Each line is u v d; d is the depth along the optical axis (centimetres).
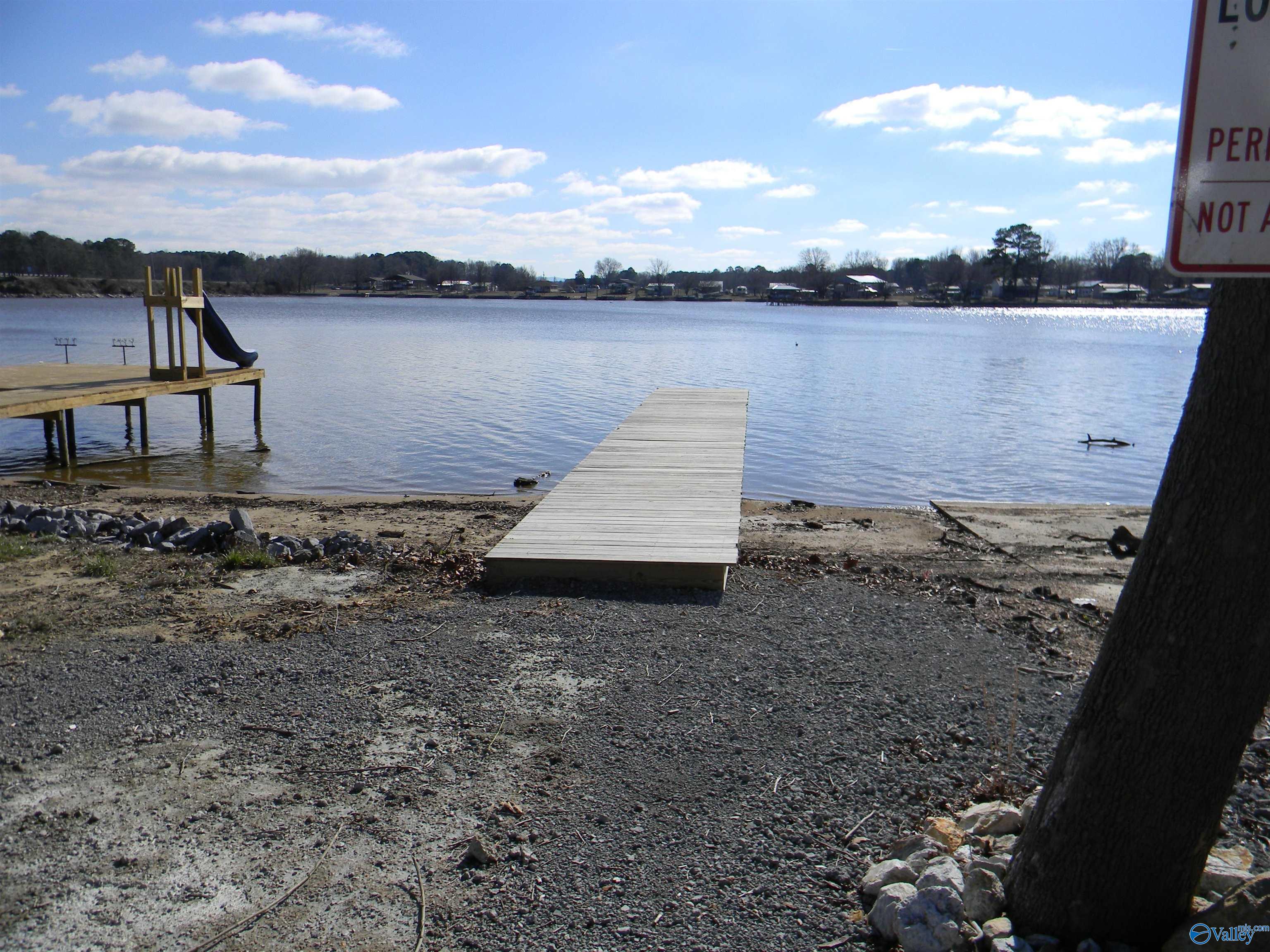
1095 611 710
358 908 291
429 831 337
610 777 382
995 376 3691
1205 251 204
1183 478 238
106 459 1656
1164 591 241
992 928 271
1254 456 226
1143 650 246
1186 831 252
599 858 322
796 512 1163
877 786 383
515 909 292
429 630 563
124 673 480
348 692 463
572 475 1016
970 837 334
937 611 661
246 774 376
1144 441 2073
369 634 553
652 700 463
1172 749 245
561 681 484
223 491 1390
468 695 463
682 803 363
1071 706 481
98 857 313
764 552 884
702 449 1199
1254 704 242
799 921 290
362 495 1345
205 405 1856
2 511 881
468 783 373
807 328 7981
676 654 532
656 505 862
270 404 2422
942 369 4006
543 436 1973
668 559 671
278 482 1472
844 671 516
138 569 702
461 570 712
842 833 346
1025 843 278
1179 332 8538
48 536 789
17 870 304
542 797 363
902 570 817
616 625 582
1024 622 652
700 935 282
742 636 571
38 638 533
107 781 366
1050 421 2392
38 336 4759
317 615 591
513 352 4494
